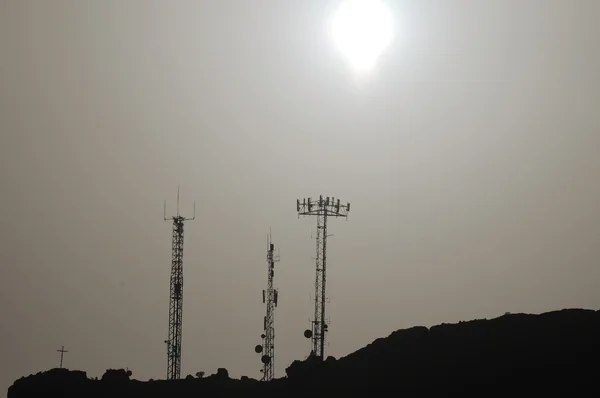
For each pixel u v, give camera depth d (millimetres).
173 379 151000
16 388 148500
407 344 144750
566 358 133500
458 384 132500
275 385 146750
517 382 130500
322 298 152750
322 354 150500
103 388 147625
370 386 136625
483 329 143750
